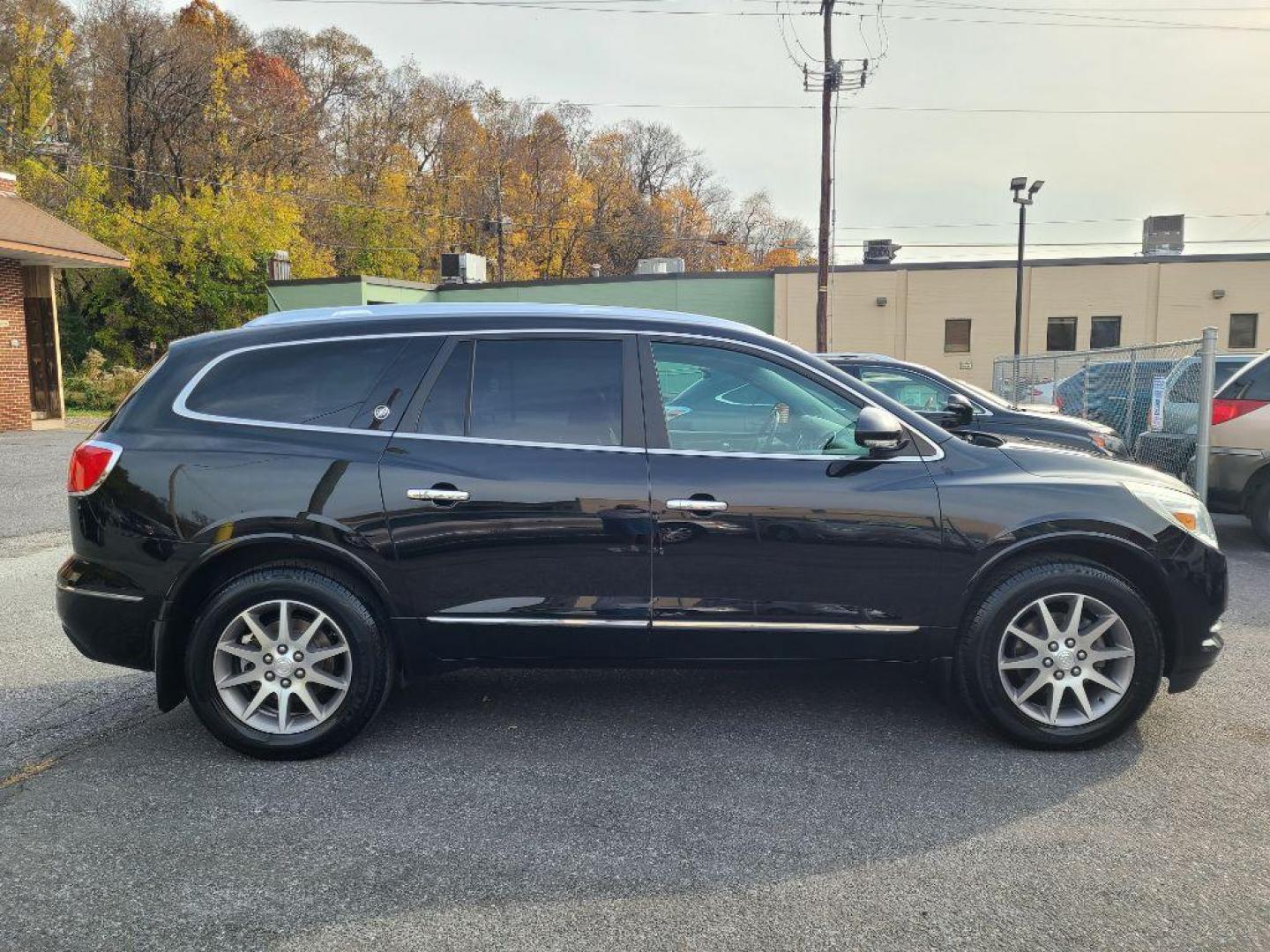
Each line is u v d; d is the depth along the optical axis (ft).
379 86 225.97
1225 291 111.34
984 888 8.96
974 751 12.30
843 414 12.55
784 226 303.07
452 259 138.31
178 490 11.82
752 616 12.13
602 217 252.01
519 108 240.32
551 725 13.24
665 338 12.65
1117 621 12.09
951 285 116.57
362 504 11.84
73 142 144.15
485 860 9.51
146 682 15.23
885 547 12.05
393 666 12.35
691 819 10.40
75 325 128.47
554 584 12.04
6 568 23.66
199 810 10.64
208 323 135.74
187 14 191.42
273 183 162.40
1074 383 45.93
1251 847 9.74
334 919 8.46
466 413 12.30
